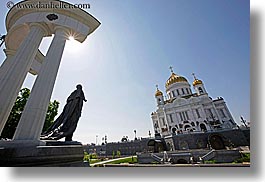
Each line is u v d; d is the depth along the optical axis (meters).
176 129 56.44
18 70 8.02
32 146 5.55
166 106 61.38
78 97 8.74
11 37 11.02
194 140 41.44
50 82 7.76
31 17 9.65
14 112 16.05
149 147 47.25
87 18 10.68
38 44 9.21
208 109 56.62
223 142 39.72
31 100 7.04
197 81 63.44
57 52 8.70
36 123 6.71
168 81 71.19
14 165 5.00
